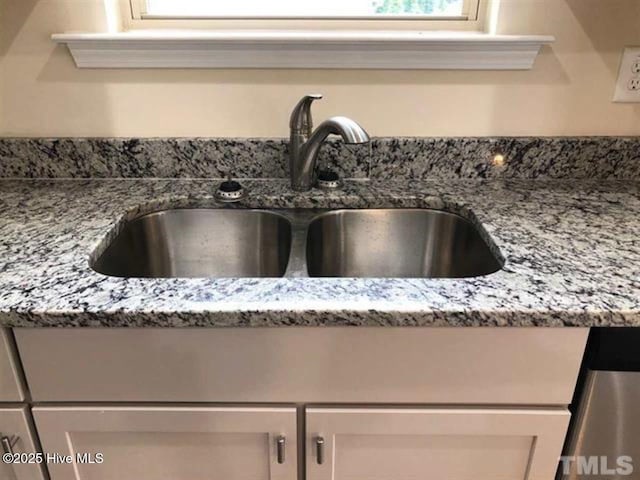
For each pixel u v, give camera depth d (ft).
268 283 2.59
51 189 3.90
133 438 2.80
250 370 2.60
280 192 3.87
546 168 4.09
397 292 2.49
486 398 2.67
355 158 4.06
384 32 3.92
